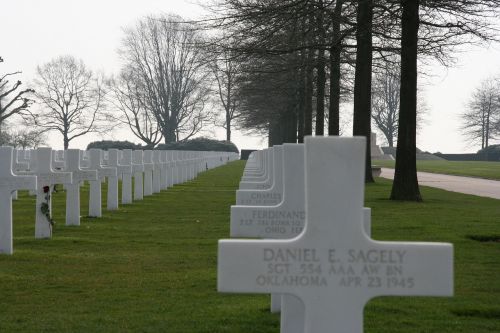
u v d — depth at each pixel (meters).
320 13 24.55
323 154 4.57
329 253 4.60
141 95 81.25
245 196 9.17
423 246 4.58
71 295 8.76
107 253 11.87
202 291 9.02
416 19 20.59
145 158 26.02
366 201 20.97
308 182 4.59
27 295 8.75
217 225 16.11
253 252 4.60
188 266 10.68
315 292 4.61
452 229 14.59
